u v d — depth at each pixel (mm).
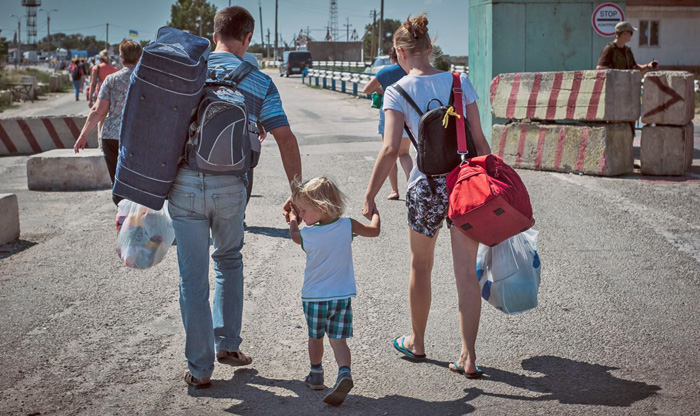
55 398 3717
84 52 114688
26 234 7434
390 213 8031
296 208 3719
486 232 3643
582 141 9945
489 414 3488
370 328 4684
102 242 7043
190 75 3510
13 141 14609
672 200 8227
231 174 3713
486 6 12062
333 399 3562
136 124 3582
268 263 6215
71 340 4539
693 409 3480
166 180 3639
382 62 33406
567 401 3605
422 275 4070
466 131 3852
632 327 4609
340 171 10836
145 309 5113
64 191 10086
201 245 3756
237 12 3971
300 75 59469
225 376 4008
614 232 6969
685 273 5691
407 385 3854
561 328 4629
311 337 3727
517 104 10633
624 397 3631
